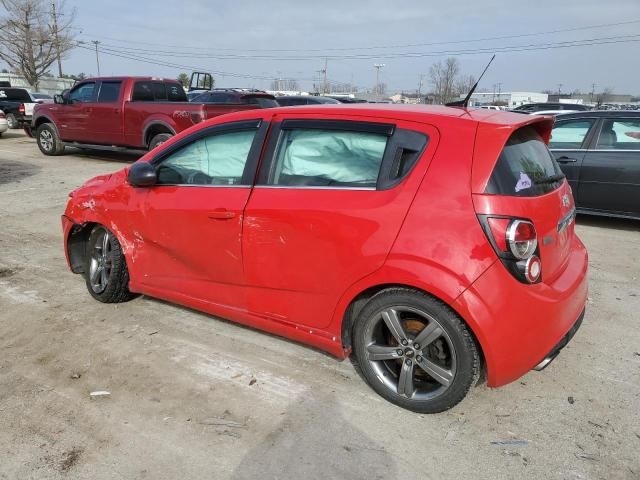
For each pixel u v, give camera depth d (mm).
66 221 4496
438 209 2705
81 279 4980
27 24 41562
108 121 11992
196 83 25234
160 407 3012
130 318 4129
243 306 3480
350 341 3207
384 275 2801
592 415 2973
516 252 2609
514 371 2717
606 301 4594
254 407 3018
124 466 2559
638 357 3629
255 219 3242
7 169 11344
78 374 3334
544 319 2719
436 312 2719
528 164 2930
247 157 3389
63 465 2561
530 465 2584
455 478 2504
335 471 2539
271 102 14867
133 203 3936
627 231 6918
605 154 6789
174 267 3805
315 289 3102
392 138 2916
